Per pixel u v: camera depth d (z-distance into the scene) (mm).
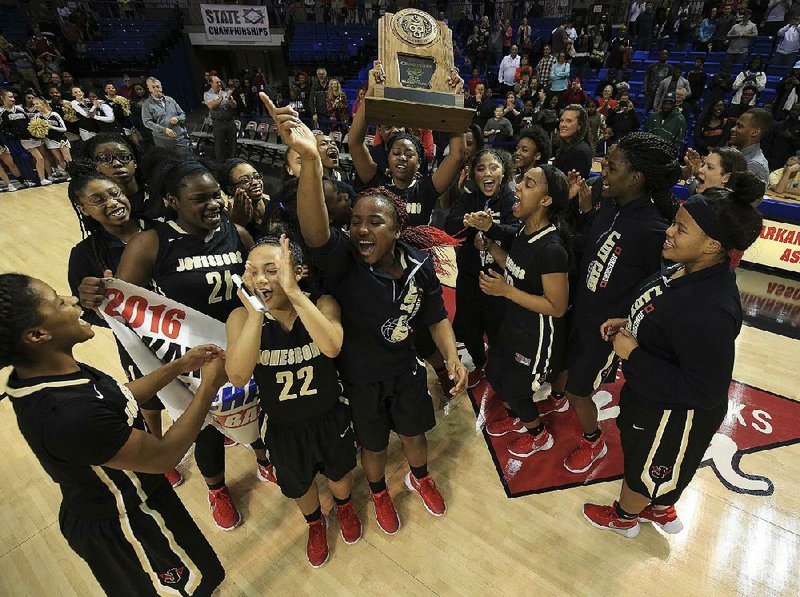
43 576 1974
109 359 3334
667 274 1575
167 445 1307
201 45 13172
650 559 1965
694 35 9773
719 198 1334
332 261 1522
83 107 7676
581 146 2934
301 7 14039
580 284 2055
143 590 1459
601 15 10711
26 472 2463
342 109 8719
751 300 3945
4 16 11977
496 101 9422
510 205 2449
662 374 1532
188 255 1815
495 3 12516
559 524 2121
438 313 1886
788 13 9102
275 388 1610
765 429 2555
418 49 1699
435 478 2369
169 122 7090
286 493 1846
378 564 1982
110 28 12805
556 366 2225
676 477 1781
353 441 1904
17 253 5039
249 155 8641
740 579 1883
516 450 2498
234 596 1889
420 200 2465
